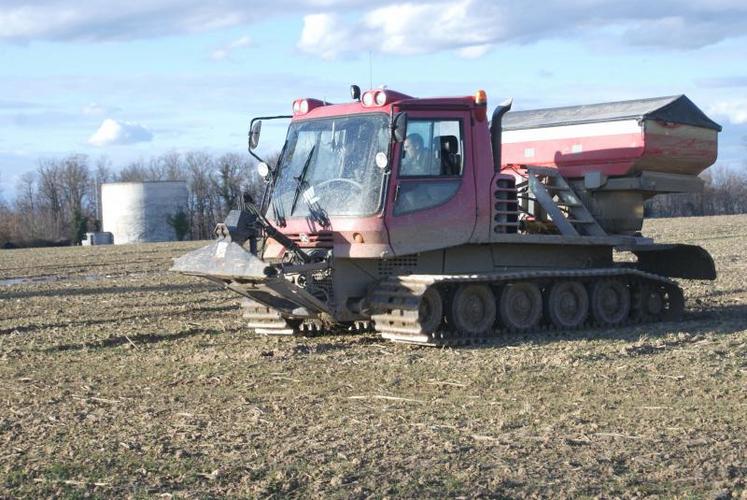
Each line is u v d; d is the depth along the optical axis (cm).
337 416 830
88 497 620
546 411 834
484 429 772
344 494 614
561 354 1094
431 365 1059
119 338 1341
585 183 1445
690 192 1513
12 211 8281
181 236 6775
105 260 3538
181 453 711
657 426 777
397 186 1164
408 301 1155
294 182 1232
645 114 1389
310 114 1255
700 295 1783
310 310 1199
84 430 798
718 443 722
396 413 836
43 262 3538
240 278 1141
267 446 731
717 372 1000
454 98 1216
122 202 6694
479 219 1229
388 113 1171
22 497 622
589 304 1344
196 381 1012
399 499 605
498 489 621
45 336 1377
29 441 764
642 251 1507
